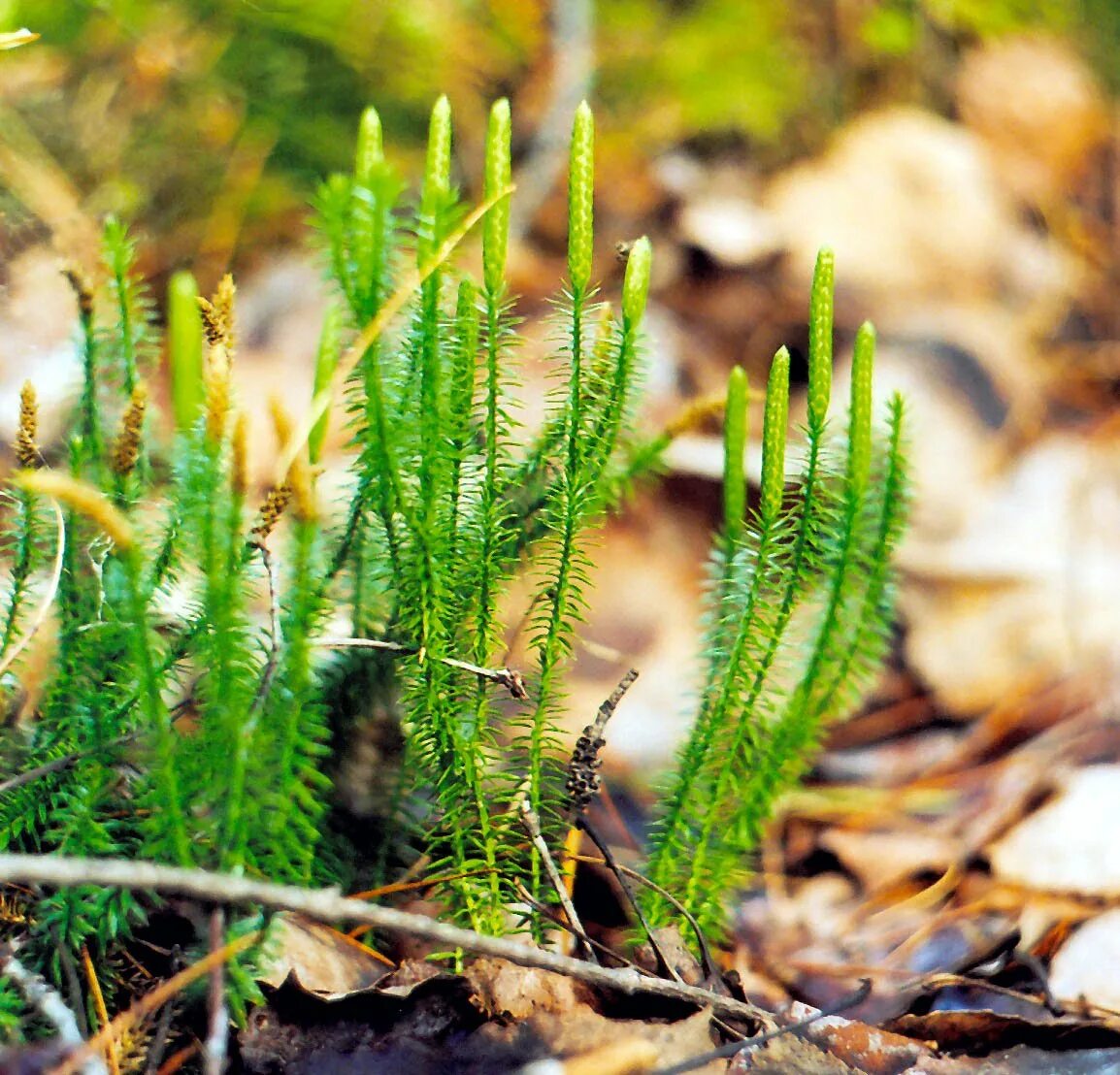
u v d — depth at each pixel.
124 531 0.54
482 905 0.60
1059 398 1.02
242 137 0.97
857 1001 0.59
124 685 0.58
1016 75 1.25
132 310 0.59
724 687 0.60
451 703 0.60
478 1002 0.58
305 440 0.56
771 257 1.04
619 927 0.64
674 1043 0.58
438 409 0.57
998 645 0.79
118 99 0.95
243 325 0.90
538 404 0.78
